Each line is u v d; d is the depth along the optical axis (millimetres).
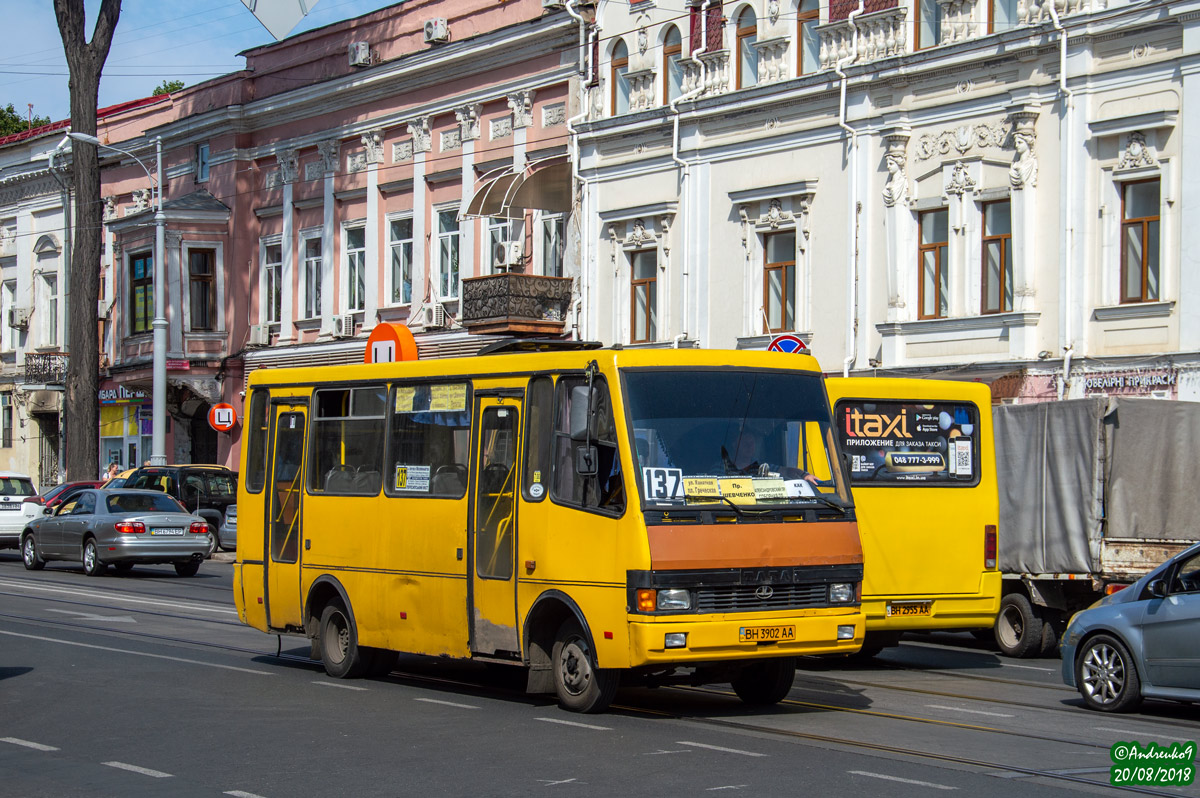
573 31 33625
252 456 15508
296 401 14953
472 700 12664
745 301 29688
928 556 15312
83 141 38469
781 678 12148
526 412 12180
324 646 14359
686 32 31094
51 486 52781
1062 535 16156
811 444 11820
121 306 46281
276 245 43188
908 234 26844
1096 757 9938
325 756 9977
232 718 11617
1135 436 16078
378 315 39344
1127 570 15789
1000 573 15773
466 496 12648
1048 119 24656
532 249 35219
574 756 9898
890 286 26859
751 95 29359
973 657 16688
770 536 11227
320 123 41312
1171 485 16250
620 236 32625
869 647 15688
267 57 43156
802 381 12000
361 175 40062
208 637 17562
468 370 12883
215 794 8805
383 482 13664
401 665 15359
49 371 50812
